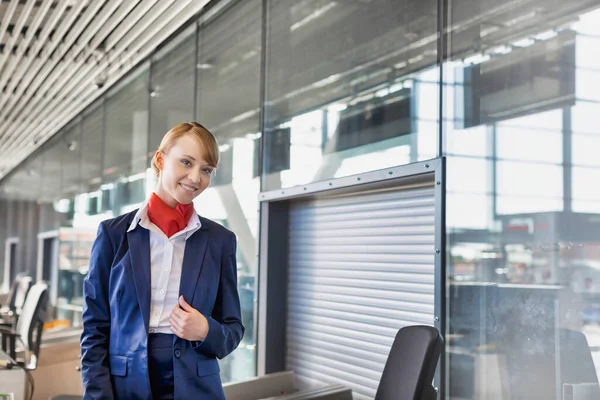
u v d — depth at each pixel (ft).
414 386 6.91
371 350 12.64
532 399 8.90
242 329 6.57
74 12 17.84
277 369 15.12
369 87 12.26
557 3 8.77
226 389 11.13
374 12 12.30
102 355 6.15
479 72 9.93
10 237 51.01
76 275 31.22
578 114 8.33
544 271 8.75
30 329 17.35
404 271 11.88
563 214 8.48
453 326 10.18
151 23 19.11
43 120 33.50
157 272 6.12
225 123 17.34
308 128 13.92
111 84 25.61
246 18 16.58
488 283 9.58
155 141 21.62
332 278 13.85
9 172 53.67
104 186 27.27
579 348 8.25
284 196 14.47
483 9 9.97
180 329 5.78
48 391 16.79
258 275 15.31
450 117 10.36
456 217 10.16
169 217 6.18
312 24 14.08
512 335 9.22
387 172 11.48
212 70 18.12
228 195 17.03
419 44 11.14
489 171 9.61
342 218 13.67
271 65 15.39
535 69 9.00
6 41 21.74
